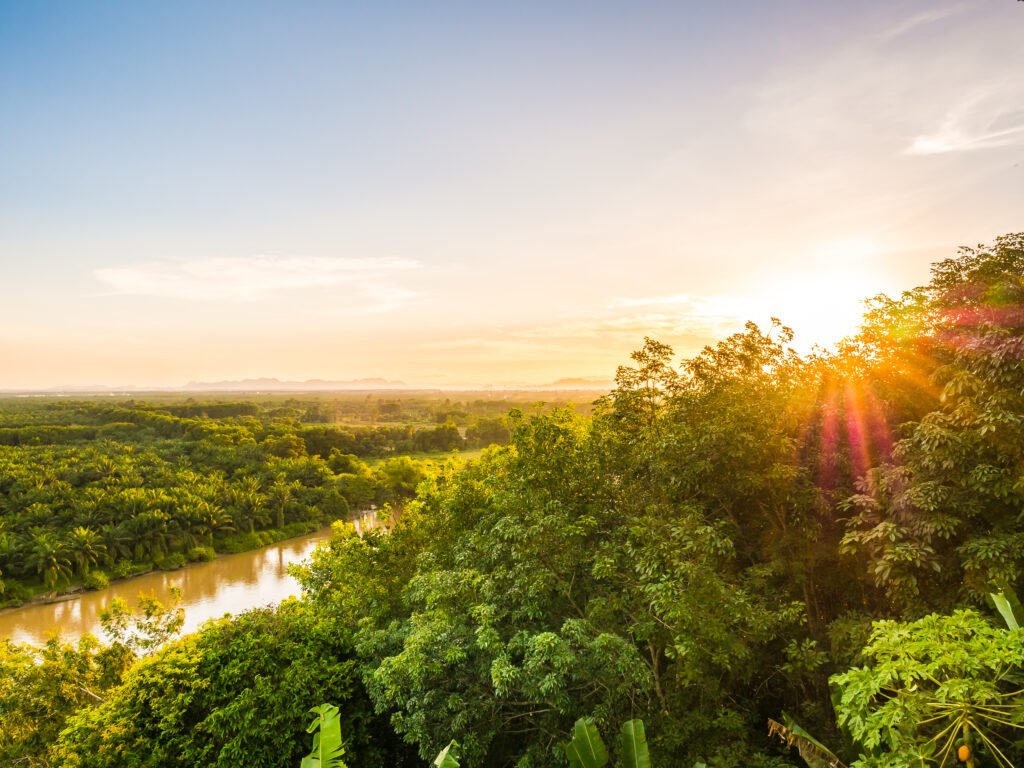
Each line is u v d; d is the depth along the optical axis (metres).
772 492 11.74
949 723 5.98
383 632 13.66
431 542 17.03
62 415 144.00
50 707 17.12
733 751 9.88
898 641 6.25
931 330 12.22
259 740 12.93
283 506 72.81
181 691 13.74
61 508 60.75
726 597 9.77
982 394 8.84
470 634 11.40
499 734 13.05
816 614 12.07
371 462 120.06
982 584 8.62
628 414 14.59
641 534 10.93
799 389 12.88
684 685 10.09
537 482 13.78
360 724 14.06
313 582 20.84
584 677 9.99
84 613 45.88
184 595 49.25
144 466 78.19
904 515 9.38
